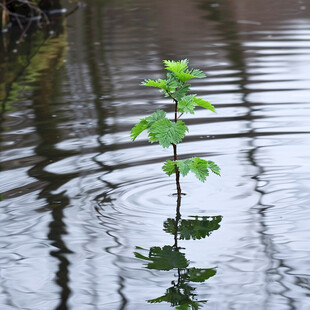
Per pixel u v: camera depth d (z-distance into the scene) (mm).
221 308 2879
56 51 12062
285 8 16875
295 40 11977
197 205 4285
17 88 9078
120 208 4270
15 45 13031
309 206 4176
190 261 3416
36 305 2992
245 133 6066
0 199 4523
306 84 8195
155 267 3355
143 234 3822
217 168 4258
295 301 2916
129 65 10336
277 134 5988
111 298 3023
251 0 18203
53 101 8086
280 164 5094
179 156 5418
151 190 4617
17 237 3844
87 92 8500
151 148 5699
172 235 3789
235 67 9688
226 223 3951
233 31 13609
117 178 4895
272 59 10188
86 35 13836
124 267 3367
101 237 3793
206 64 10062
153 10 17172
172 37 13141
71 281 3230
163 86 4285
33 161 5445
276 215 4043
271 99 7449
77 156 5531
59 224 4023
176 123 4223
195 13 16547
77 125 6719
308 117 6555
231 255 3477
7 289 3174
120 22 15500
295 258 3398
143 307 2922
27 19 16531
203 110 7098
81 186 4738
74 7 18203
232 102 7398
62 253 3586
